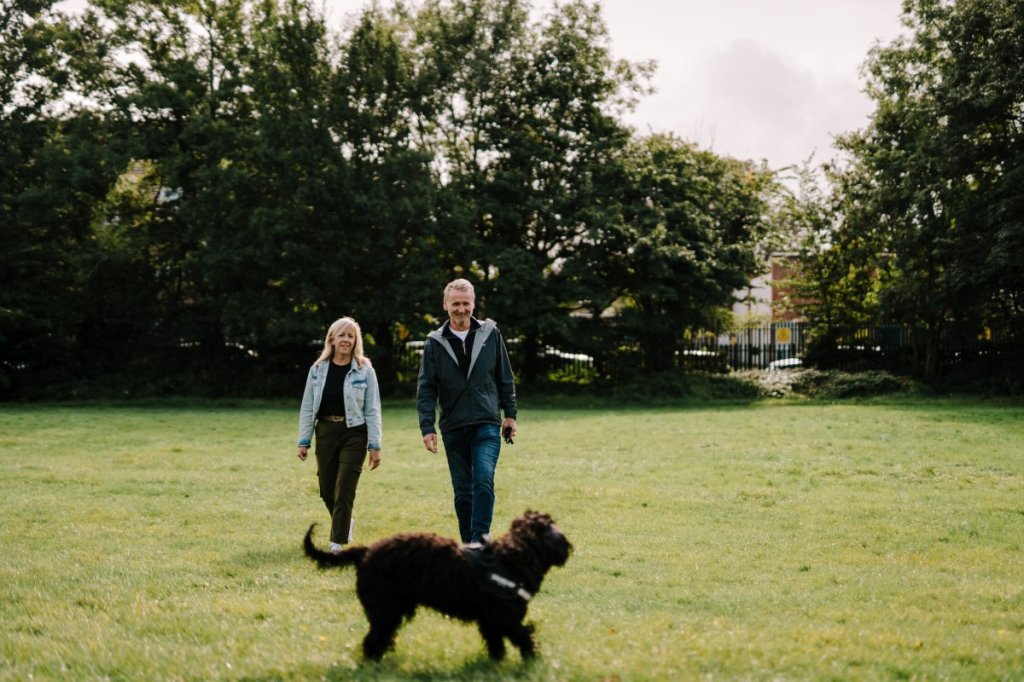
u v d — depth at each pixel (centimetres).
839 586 670
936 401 2614
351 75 2836
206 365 3086
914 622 559
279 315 2797
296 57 2825
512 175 2936
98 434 1822
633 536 875
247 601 595
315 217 2783
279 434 1864
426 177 2816
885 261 3105
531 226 3119
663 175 3036
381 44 2872
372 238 2844
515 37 3088
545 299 2898
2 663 465
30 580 660
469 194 3034
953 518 973
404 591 464
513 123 3095
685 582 679
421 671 452
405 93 2906
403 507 1027
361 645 476
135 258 3025
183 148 2980
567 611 575
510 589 457
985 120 2612
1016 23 2472
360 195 2698
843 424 1917
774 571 728
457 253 2930
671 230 3009
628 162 3048
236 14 3023
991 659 478
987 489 1166
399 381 3125
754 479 1245
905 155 2817
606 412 2473
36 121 2997
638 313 3016
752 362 3231
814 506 1044
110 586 640
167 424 2056
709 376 3008
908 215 2745
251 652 484
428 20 3092
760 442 1642
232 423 2095
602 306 2945
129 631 527
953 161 2631
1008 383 2681
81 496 1102
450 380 705
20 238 2959
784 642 498
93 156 2755
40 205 2808
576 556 774
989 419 1980
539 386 3153
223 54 3000
